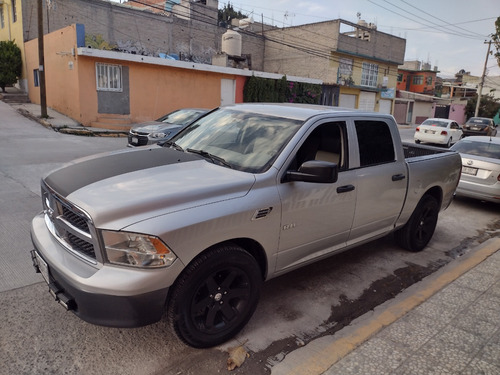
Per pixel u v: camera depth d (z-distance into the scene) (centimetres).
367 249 514
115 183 274
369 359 279
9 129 1397
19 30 2167
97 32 2342
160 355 279
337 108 403
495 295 380
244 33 3238
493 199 722
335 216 356
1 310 319
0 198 616
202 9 2903
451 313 344
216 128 380
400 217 456
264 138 338
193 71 1992
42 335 292
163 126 1025
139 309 240
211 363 275
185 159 327
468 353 288
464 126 2723
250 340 303
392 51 3531
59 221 273
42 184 310
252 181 292
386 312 345
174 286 255
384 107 3709
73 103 1675
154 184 272
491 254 501
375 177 392
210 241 262
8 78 2148
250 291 298
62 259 262
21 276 376
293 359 280
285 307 357
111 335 297
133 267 239
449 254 514
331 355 284
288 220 311
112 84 1714
